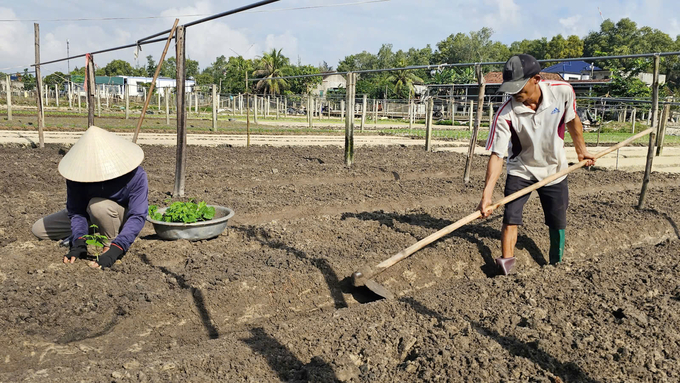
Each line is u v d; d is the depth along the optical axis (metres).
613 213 7.15
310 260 4.91
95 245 4.54
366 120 39.34
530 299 4.11
